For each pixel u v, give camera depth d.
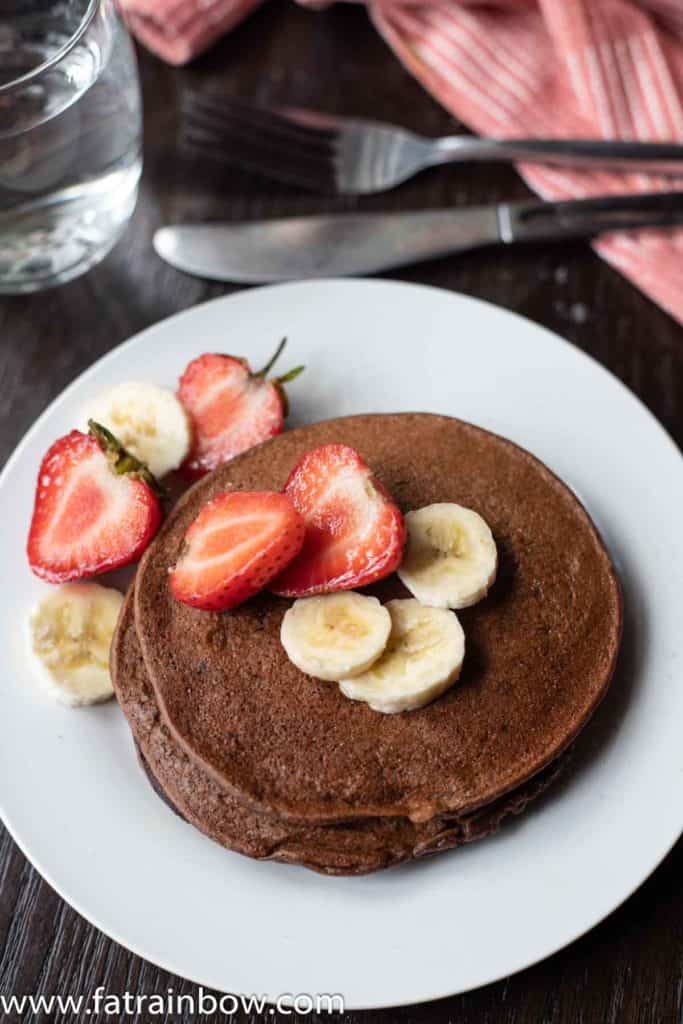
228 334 0.62
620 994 0.53
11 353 0.65
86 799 0.54
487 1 0.70
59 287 0.67
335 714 0.52
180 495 0.59
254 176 0.69
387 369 0.61
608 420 0.60
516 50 0.70
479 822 0.52
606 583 0.55
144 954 0.51
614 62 0.68
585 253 0.67
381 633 0.52
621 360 0.65
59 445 0.57
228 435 0.59
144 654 0.53
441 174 0.69
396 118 0.71
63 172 0.62
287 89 0.72
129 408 0.59
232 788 0.52
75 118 0.60
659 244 0.66
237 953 0.51
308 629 0.52
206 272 0.66
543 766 0.52
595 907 0.51
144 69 0.72
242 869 0.53
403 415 0.58
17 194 0.61
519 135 0.69
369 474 0.53
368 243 0.66
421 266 0.67
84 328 0.66
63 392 0.61
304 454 0.57
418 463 0.57
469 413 0.61
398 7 0.71
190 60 0.72
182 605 0.54
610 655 0.54
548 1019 0.52
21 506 0.58
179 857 0.53
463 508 0.55
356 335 0.62
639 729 0.54
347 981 0.51
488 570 0.53
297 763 0.52
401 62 0.72
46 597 0.56
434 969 0.51
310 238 0.66
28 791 0.54
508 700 0.53
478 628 0.54
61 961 0.53
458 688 0.53
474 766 0.52
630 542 0.58
